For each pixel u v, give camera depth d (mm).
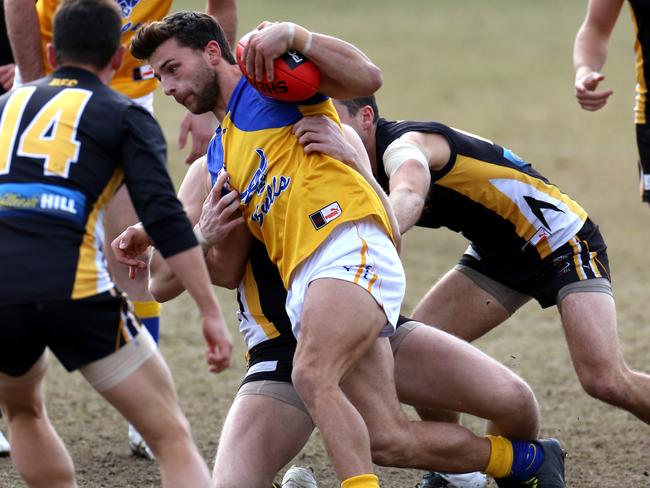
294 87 14383
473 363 15711
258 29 14734
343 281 14109
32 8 19797
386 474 18516
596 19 21281
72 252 12680
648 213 38531
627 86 61719
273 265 15945
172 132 49594
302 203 14531
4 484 17469
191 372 24047
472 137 17609
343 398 13984
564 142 49438
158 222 12750
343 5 91812
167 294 16391
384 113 53625
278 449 15242
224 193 15492
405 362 15859
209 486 12969
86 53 13453
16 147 12953
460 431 15562
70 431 20391
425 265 32844
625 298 29562
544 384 23234
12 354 12820
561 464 16391
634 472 18375
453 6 93938
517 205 17438
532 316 28922
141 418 12977
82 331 12656
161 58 15406
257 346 16156
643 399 16688
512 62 69625
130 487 17531
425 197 16281
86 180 12867
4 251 12523
